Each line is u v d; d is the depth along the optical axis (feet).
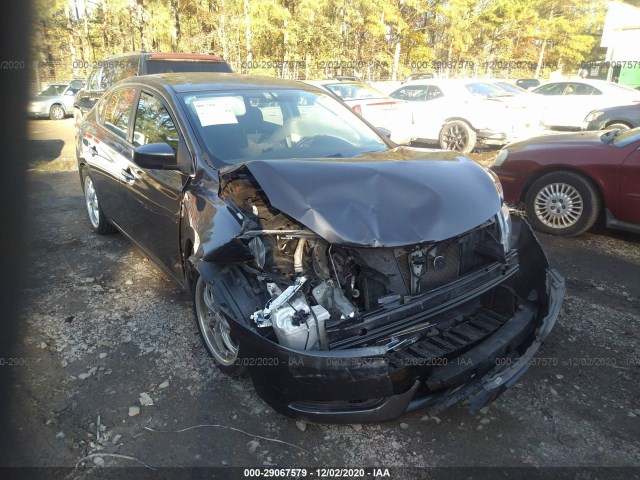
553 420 8.55
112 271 14.52
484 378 7.95
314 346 7.30
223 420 8.60
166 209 11.05
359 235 7.64
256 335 7.43
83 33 77.41
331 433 8.33
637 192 15.33
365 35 115.24
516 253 9.97
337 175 8.60
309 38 96.22
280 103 12.55
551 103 39.58
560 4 150.92
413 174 9.01
